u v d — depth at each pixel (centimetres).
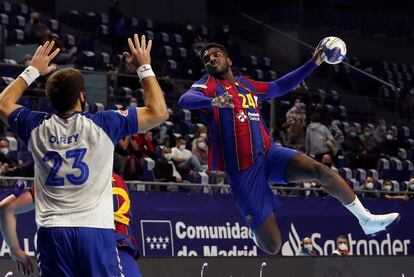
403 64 3597
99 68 2388
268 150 803
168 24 3088
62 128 578
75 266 564
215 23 3622
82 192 569
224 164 801
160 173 1588
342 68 3073
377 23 3594
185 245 1438
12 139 1709
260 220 793
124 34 2677
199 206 1467
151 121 582
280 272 1199
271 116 1833
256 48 3472
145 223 1400
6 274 1002
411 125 2656
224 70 811
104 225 570
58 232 562
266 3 3575
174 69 2578
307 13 3403
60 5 3053
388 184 1950
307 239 1552
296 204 1572
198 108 789
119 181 690
